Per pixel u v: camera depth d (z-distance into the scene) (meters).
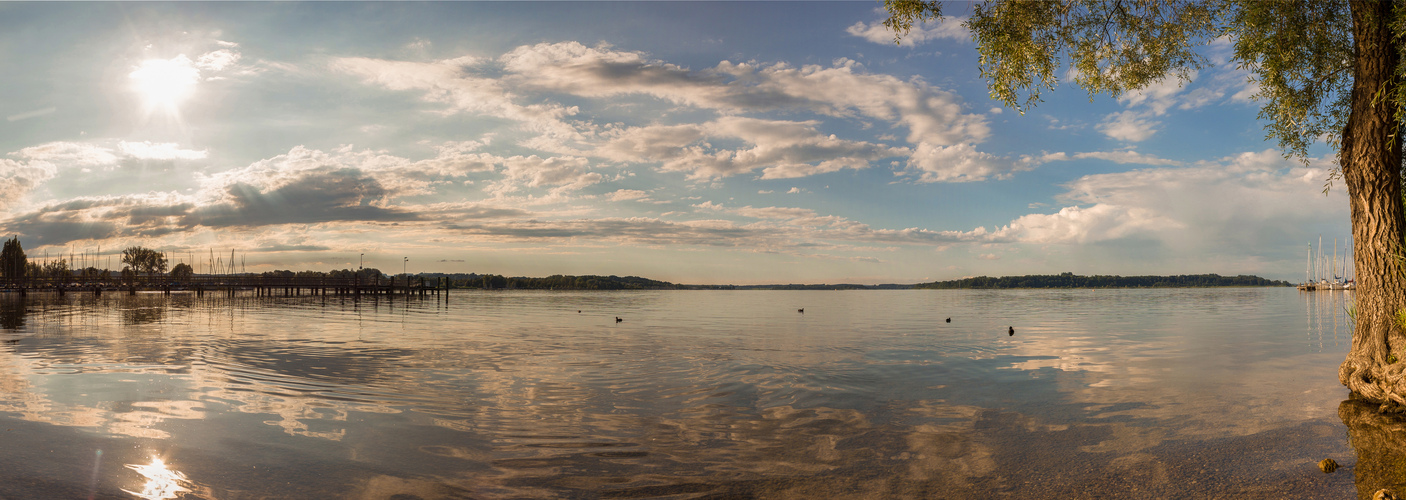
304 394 11.09
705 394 11.47
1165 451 7.73
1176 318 34.44
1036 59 12.07
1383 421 8.94
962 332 25.59
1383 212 10.08
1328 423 8.92
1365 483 6.42
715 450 7.89
